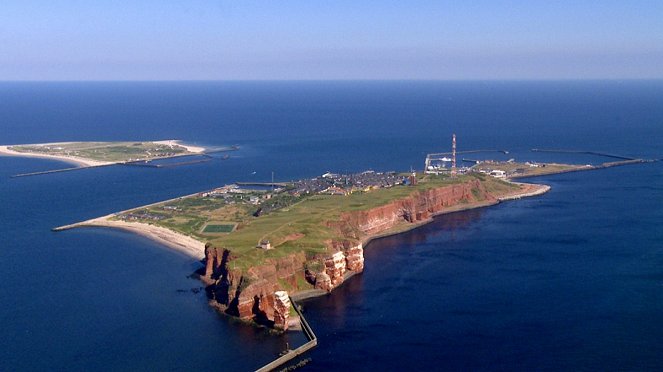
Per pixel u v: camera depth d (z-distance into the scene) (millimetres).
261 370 195500
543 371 191500
